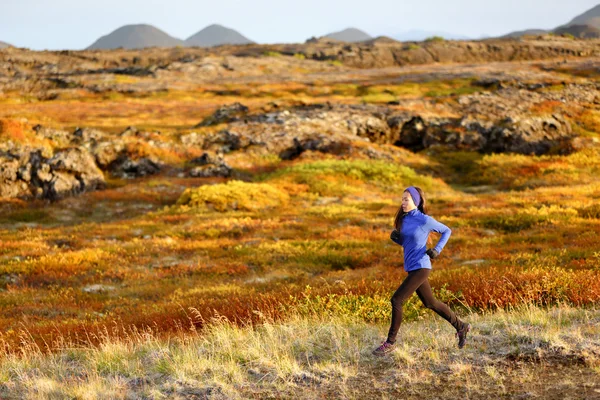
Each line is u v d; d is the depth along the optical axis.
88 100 79.75
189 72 105.94
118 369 7.13
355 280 13.70
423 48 143.75
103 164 37.28
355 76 99.94
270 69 113.62
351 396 5.52
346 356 6.77
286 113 51.41
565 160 40.38
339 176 36.19
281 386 5.91
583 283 9.54
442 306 6.56
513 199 28.92
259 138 44.56
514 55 139.00
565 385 5.27
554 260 14.28
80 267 18.12
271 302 10.68
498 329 7.36
